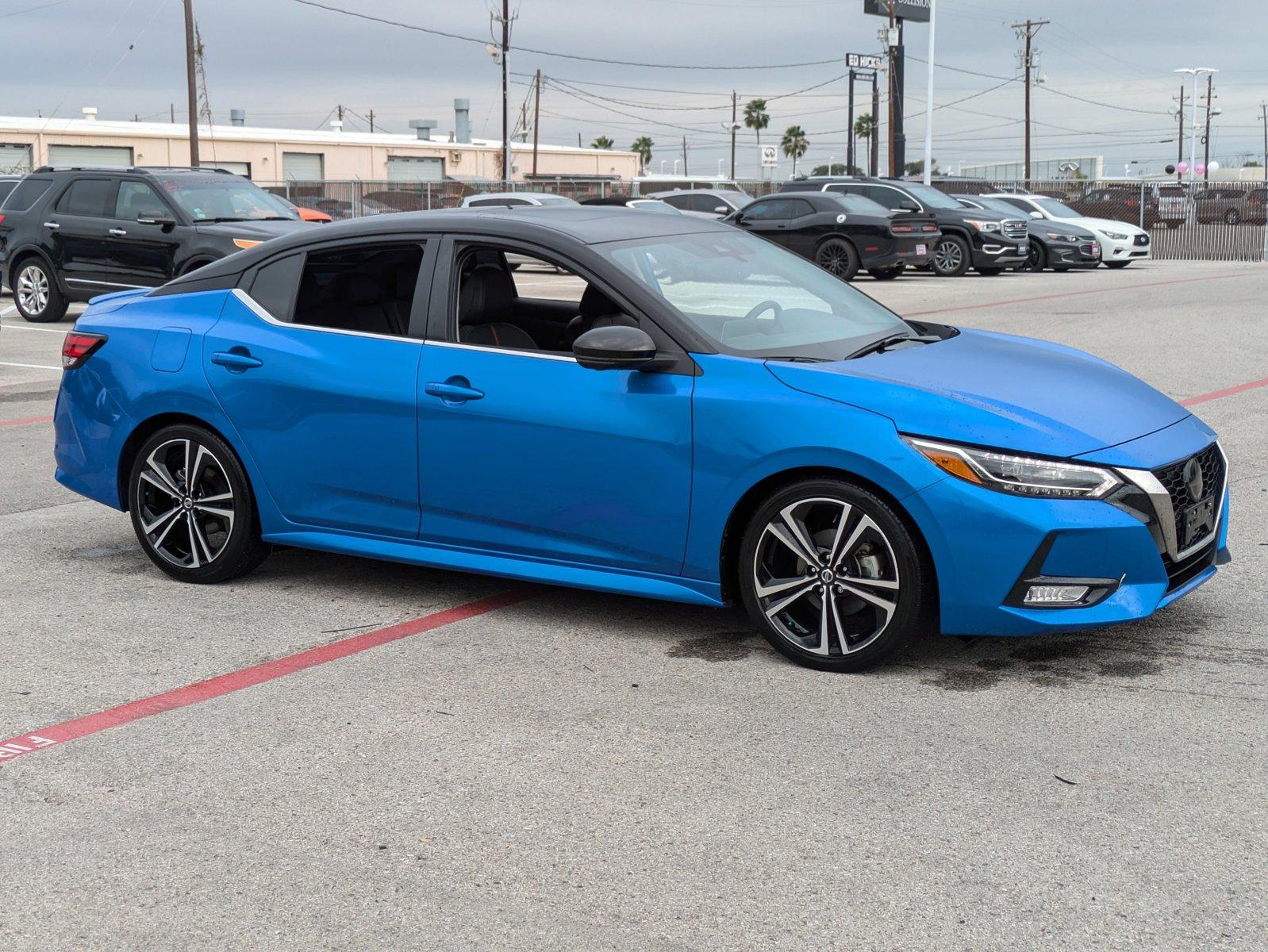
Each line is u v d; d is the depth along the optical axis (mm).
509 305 5078
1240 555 5621
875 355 4633
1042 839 3203
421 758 3771
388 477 5020
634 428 4492
